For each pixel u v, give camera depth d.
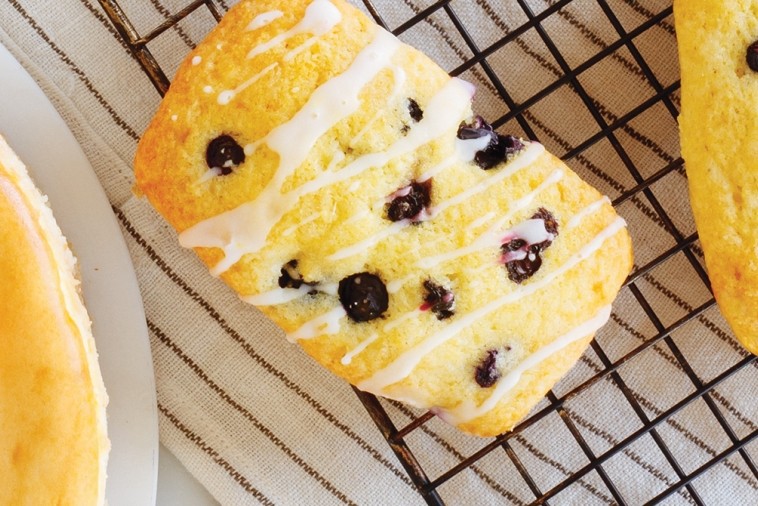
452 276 0.25
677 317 0.30
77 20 0.30
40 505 0.24
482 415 0.26
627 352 0.30
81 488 0.25
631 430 0.31
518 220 0.26
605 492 0.31
